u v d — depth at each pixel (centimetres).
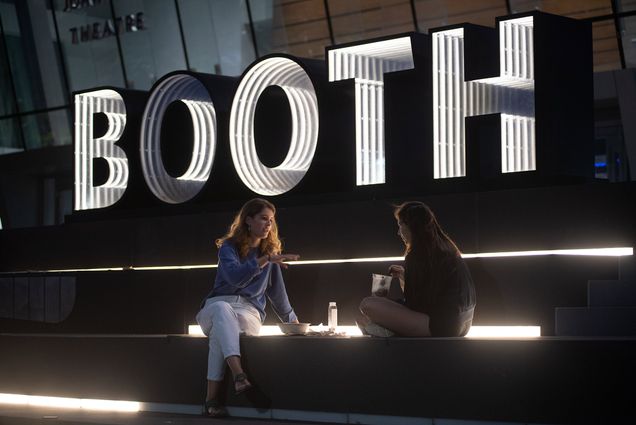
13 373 955
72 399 909
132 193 1145
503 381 667
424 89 945
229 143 1066
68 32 2484
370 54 1019
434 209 875
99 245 1108
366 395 723
